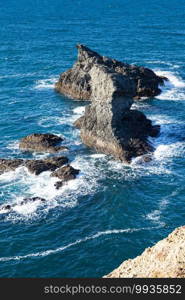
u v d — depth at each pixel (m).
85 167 77.06
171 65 137.00
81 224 63.47
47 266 55.81
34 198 68.38
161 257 35.28
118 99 81.31
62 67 134.38
